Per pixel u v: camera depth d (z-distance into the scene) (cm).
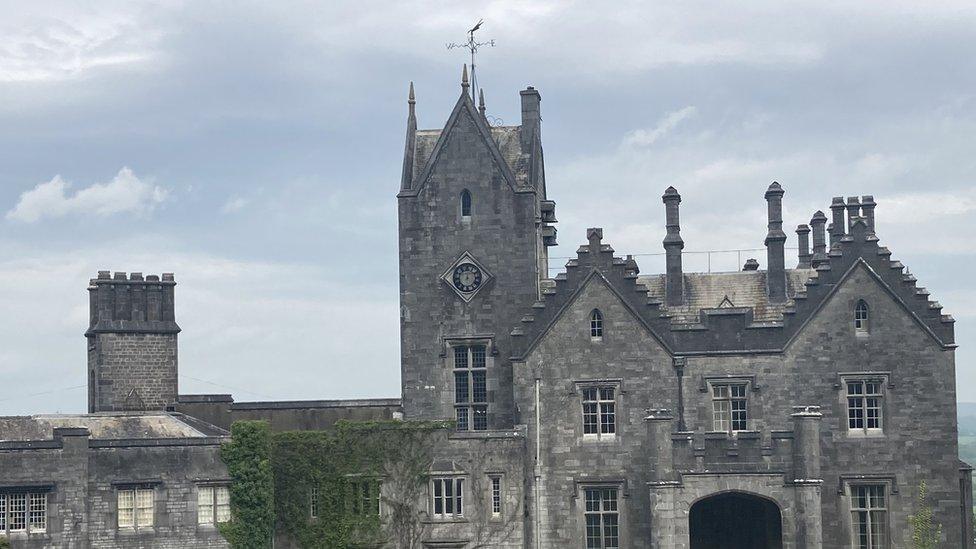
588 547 8056
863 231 8062
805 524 7488
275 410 8506
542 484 8088
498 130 8881
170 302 8788
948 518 7894
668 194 8588
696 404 8044
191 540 7494
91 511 7319
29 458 7212
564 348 8169
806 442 7531
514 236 8481
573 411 8125
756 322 8106
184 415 8369
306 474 7800
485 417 8400
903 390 7962
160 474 7475
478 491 7888
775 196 8519
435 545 7850
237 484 7594
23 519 7188
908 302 7994
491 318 8450
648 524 8000
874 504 7944
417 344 8494
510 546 7869
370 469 7825
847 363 7988
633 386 8100
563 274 8219
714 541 8262
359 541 7769
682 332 8100
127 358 8631
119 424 7925
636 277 8181
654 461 7619
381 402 8525
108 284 8650
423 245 8550
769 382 8012
